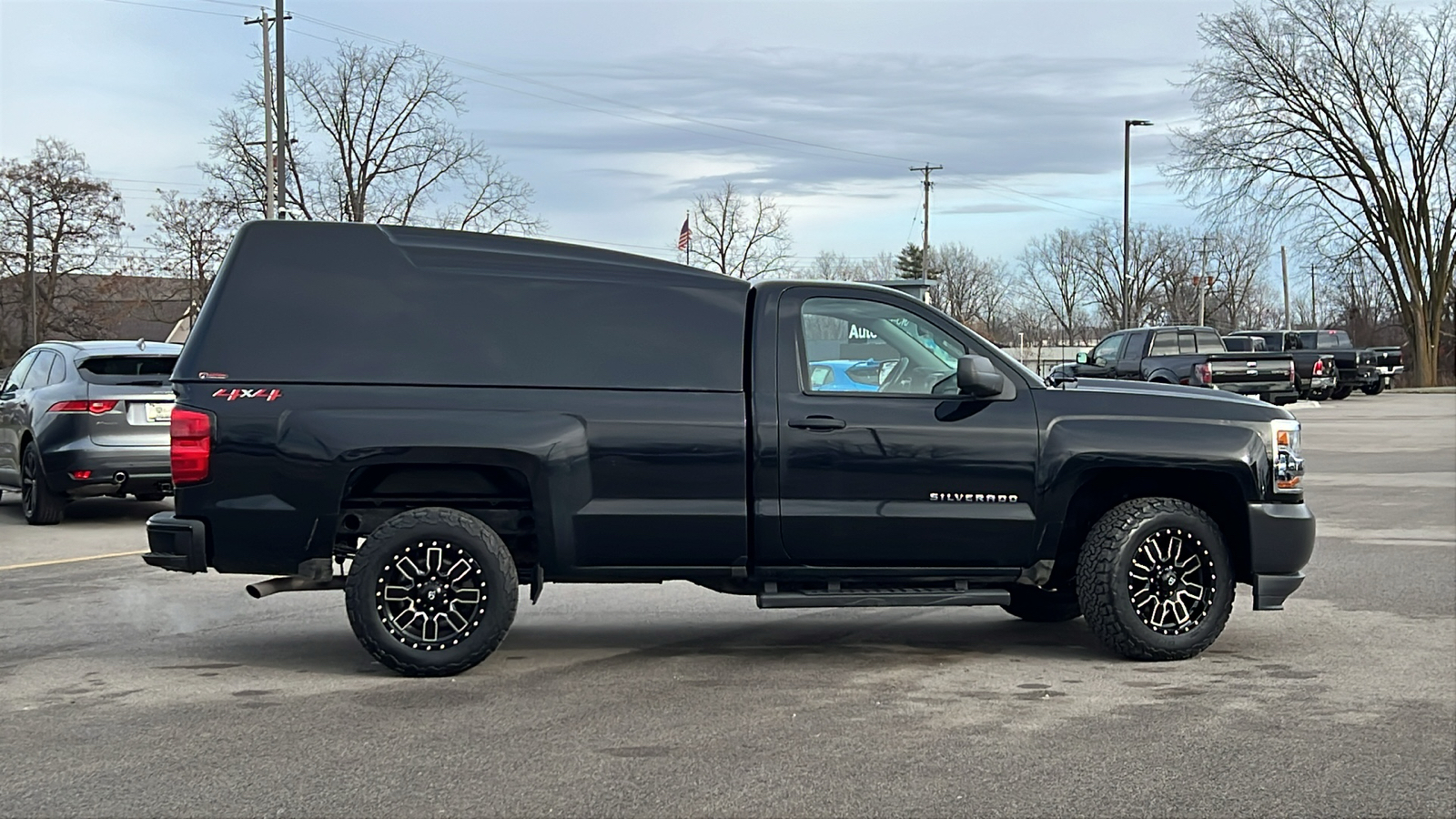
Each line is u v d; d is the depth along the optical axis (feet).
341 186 176.96
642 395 21.79
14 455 44.42
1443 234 164.86
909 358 23.00
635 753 17.29
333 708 19.49
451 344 21.48
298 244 21.71
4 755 17.07
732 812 15.01
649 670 22.27
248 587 21.11
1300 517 23.36
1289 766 16.88
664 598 30.09
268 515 20.94
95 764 16.70
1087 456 22.63
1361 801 15.57
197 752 17.25
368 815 14.87
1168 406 23.30
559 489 21.36
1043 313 348.38
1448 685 21.29
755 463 21.90
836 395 22.26
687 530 21.80
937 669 22.49
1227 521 24.08
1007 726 18.70
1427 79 160.66
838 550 22.18
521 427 21.24
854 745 17.67
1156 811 15.16
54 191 228.22
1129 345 97.60
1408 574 32.37
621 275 22.29
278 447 20.95
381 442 20.93
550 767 16.63
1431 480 54.90
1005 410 22.70
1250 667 22.62
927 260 220.64
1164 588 22.98
